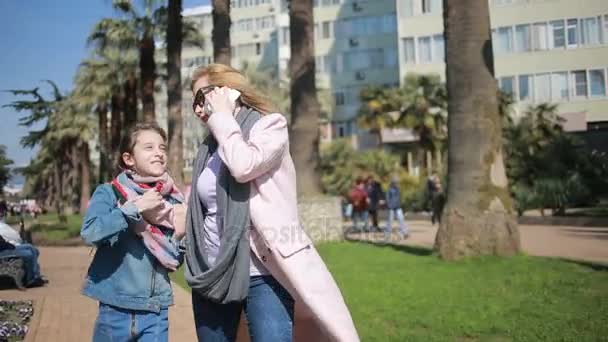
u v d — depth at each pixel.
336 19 57.03
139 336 2.90
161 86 36.78
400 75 44.44
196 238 2.79
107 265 2.93
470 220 10.13
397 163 37.78
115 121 36.62
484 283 8.04
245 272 2.62
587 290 7.35
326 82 56.91
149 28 26.58
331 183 37.56
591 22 39.34
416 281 8.34
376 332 5.52
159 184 3.08
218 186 2.73
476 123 10.26
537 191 24.30
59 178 60.62
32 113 34.78
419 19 44.16
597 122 39.06
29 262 9.79
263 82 46.91
